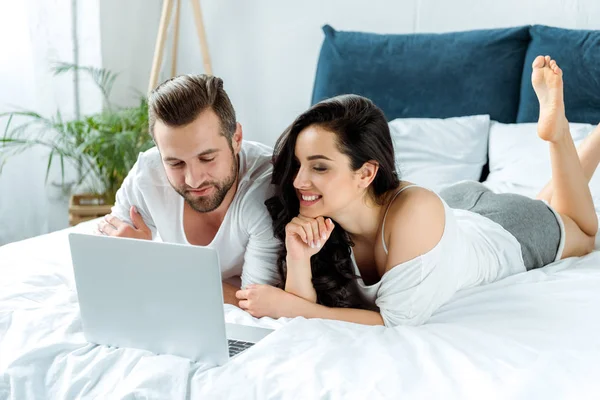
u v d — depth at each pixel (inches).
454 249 62.3
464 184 86.8
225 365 51.2
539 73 78.8
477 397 45.9
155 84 126.2
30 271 68.9
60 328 57.3
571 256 80.7
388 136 61.4
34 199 119.3
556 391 46.7
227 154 59.8
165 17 125.0
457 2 121.8
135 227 71.2
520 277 70.4
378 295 63.1
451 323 59.1
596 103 109.5
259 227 64.9
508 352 52.4
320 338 54.4
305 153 58.9
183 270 50.7
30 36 115.8
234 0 132.5
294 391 47.1
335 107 58.9
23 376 51.6
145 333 53.8
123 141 112.2
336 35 122.6
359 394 46.4
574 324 57.7
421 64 117.3
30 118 117.0
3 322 57.8
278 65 132.5
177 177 59.7
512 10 119.4
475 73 115.6
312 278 65.4
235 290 68.5
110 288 53.7
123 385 49.4
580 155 88.0
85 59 122.4
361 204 62.5
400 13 124.7
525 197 80.0
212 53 135.6
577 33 111.3
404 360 50.9
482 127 111.5
